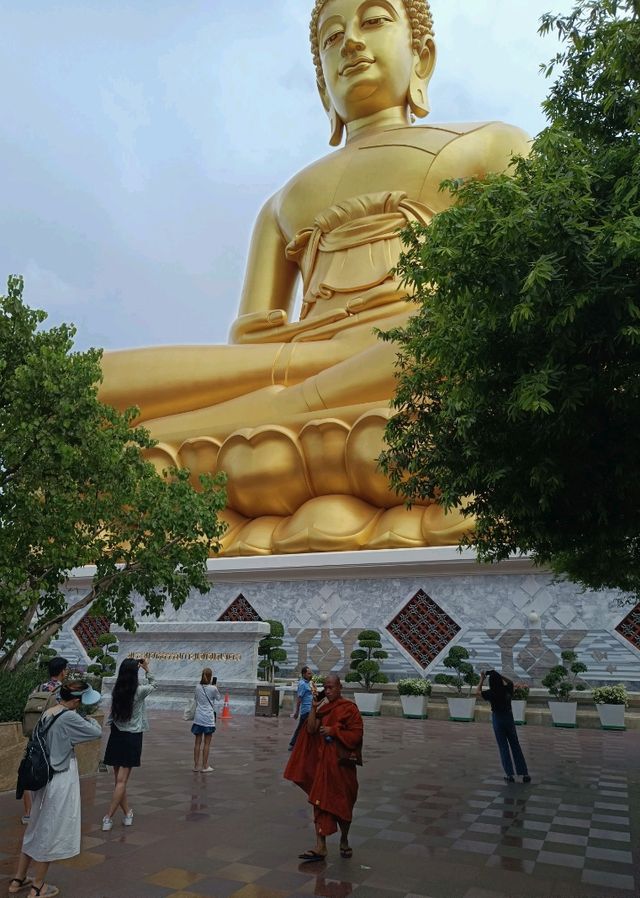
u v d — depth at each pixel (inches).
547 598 664.4
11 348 351.6
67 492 333.1
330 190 995.3
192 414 871.1
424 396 315.9
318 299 949.2
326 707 244.8
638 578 397.1
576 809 289.7
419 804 297.9
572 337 215.0
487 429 257.8
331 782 228.2
